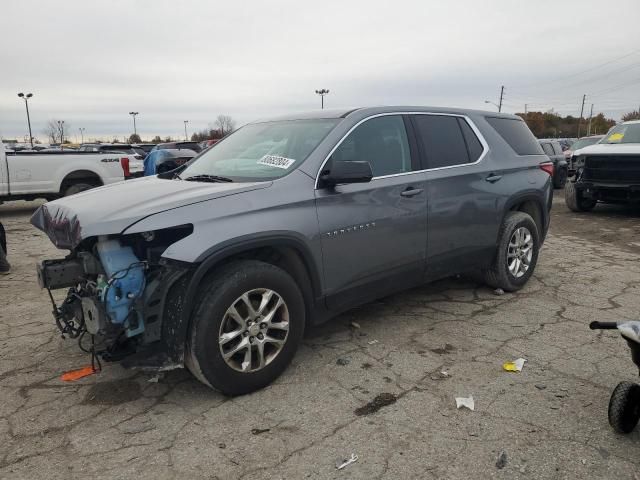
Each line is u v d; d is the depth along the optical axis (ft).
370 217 13.03
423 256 14.60
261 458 9.10
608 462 8.89
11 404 10.98
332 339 14.11
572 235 29.25
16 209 45.01
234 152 14.46
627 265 21.97
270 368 11.42
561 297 17.53
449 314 15.93
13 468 8.90
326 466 8.86
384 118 14.34
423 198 14.30
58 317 11.98
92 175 39.91
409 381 11.75
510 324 15.10
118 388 11.62
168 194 11.24
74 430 10.00
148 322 10.30
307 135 13.41
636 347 9.02
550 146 65.10
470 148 16.39
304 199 11.84
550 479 8.50
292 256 11.96
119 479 8.60
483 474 8.62
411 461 8.96
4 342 14.17
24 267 22.61
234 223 10.74
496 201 16.60
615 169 33.99
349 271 12.83
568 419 10.17
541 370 12.21
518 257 17.85
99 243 10.46
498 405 10.69
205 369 10.45
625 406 9.29
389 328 14.84
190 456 9.18
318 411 10.55
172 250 10.03
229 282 10.56
